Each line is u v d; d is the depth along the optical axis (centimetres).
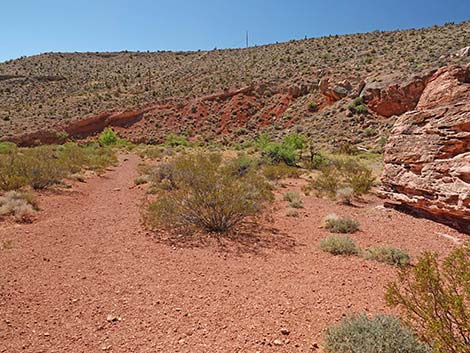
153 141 5428
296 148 3209
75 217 909
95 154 3025
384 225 870
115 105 6206
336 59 5969
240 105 5906
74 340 352
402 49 5122
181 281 507
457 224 828
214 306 428
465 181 760
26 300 439
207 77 7175
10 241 675
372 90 4281
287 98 5756
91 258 603
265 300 447
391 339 303
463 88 898
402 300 287
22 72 8431
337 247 657
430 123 912
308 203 1172
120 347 339
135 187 1472
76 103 6412
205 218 790
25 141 4938
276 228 834
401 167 1003
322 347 339
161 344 344
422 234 787
